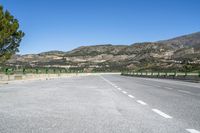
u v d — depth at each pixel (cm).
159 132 730
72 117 943
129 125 819
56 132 720
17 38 5166
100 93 1927
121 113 1041
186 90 2316
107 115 992
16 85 2931
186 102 1407
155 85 3108
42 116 954
